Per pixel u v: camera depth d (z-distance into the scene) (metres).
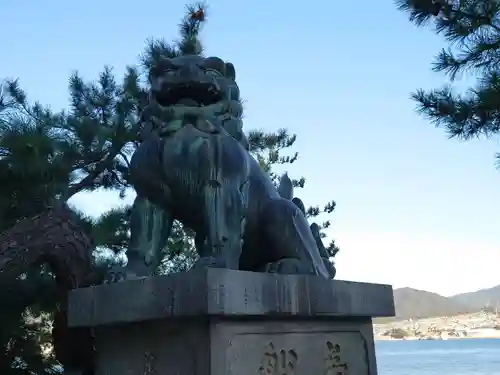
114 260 6.92
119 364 3.07
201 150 3.26
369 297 3.56
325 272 3.60
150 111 3.49
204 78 3.39
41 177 6.38
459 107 6.26
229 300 2.68
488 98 5.94
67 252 4.53
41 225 4.51
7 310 5.57
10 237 4.41
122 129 7.50
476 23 6.45
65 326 4.52
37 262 4.51
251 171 3.65
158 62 3.54
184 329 2.82
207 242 3.19
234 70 3.69
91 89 8.12
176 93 3.44
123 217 7.38
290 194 4.23
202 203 3.24
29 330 6.83
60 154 6.81
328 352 3.33
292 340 3.13
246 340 2.88
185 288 2.69
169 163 3.26
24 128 6.68
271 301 2.91
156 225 3.33
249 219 3.53
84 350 4.45
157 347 2.91
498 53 6.43
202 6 4.42
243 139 3.61
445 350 88.56
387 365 41.00
